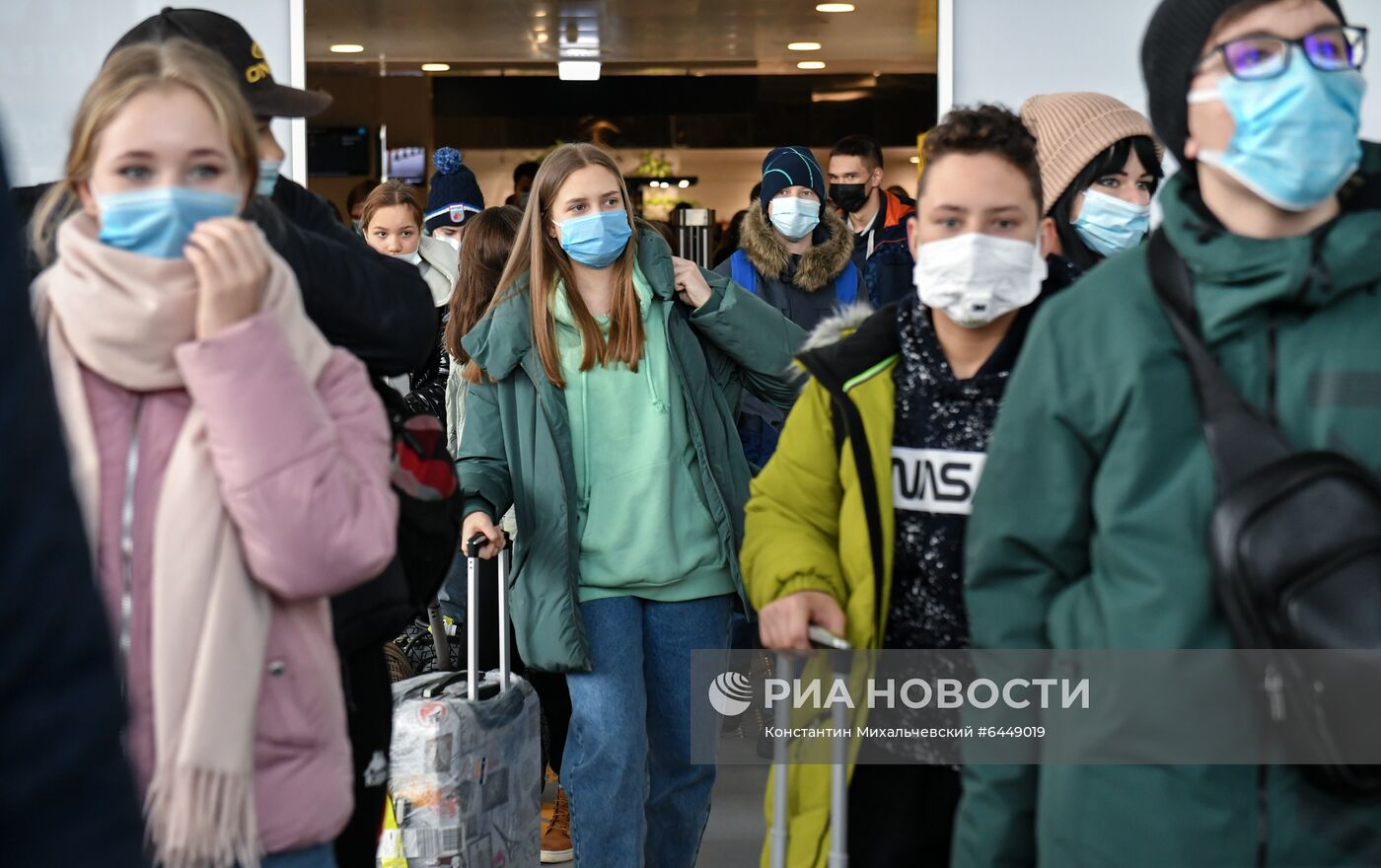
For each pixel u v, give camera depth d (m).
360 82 10.19
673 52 10.27
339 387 2.10
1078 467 1.95
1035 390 1.96
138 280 1.89
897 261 5.79
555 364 3.63
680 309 3.79
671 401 3.71
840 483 2.48
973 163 2.30
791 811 2.46
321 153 10.19
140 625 1.88
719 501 3.71
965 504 2.34
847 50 9.81
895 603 2.42
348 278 2.54
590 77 11.03
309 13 7.67
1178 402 1.85
